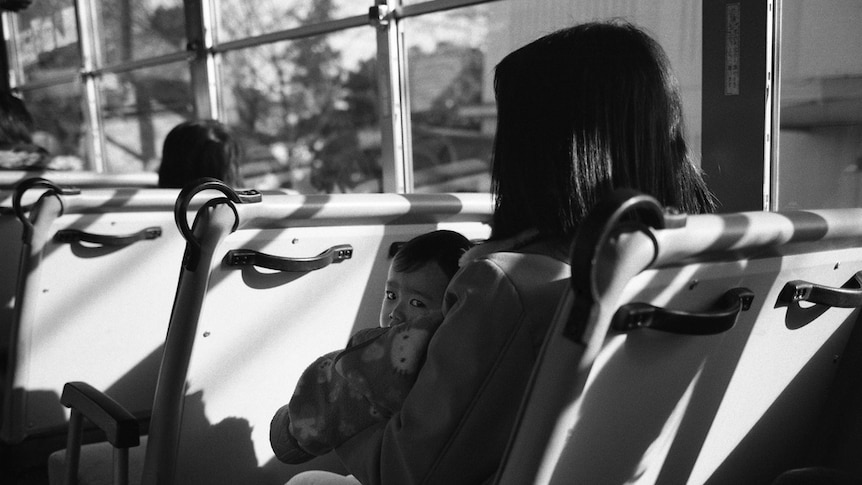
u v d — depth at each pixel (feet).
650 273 2.52
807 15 6.11
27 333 7.49
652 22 7.11
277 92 12.00
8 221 9.27
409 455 3.25
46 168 11.76
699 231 2.45
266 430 5.52
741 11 6.40
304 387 3.87
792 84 6.25
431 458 3.21
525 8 8.25
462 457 3.20
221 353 5.11
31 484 7.86
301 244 5.31
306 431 3.84
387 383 3.55
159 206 7.42
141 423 7.86
